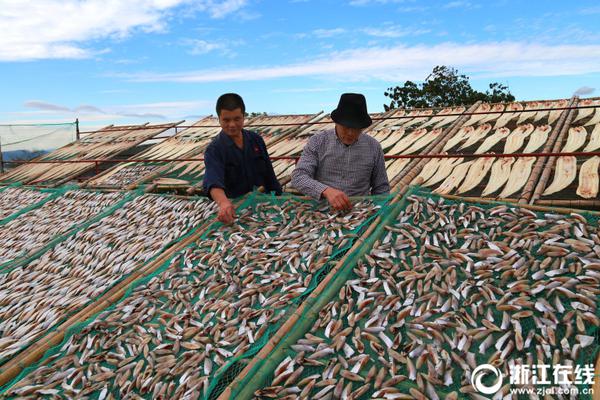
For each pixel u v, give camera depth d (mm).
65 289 3010
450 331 1822
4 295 3180
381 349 1800
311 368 1779
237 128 3006
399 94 26547
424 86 26047
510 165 4402
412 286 2098
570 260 2041
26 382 2061
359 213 2746
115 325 2342
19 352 2369
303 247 2570
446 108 7668
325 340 1896
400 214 2652
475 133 5781
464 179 4367
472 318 1858
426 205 2686
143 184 5770
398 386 1636
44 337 2424
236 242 2828
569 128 5359
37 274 3438
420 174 4719
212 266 2664
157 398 1820
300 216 2947
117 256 3316
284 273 2404
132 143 8672
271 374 1779
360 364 1741
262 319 2096
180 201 4098
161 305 2447
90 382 1990
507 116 6371
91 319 2434
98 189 5824
